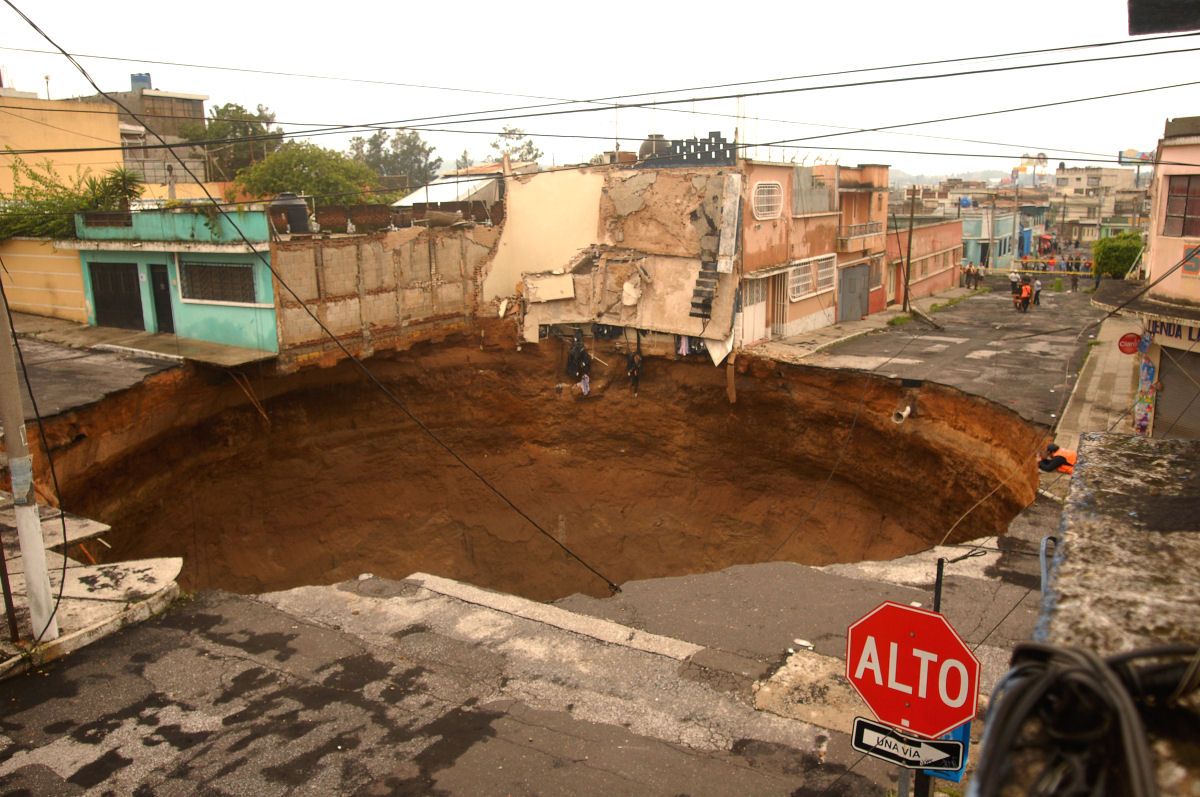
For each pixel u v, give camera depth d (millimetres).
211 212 18562
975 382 18984
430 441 23828
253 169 36812
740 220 21547
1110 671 1799
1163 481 3578
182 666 8438
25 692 7992
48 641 8539
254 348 19281
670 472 23766
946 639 4469
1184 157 14914
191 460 19094
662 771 6887
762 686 8023
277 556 21031
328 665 8469
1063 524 3209
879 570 10719
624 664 8430
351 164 38219
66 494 15289
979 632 9000
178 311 20484
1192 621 2375
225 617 9438
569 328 24438
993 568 10609
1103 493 3471
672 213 22438
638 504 23938
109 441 16500
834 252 27812
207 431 19344
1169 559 2814
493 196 26953
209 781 6797
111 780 6820
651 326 23109
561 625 9164
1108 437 4312
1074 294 37594
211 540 19656
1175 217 15328
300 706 7777
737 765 6965
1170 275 15320
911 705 4641
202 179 37438
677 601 9859
